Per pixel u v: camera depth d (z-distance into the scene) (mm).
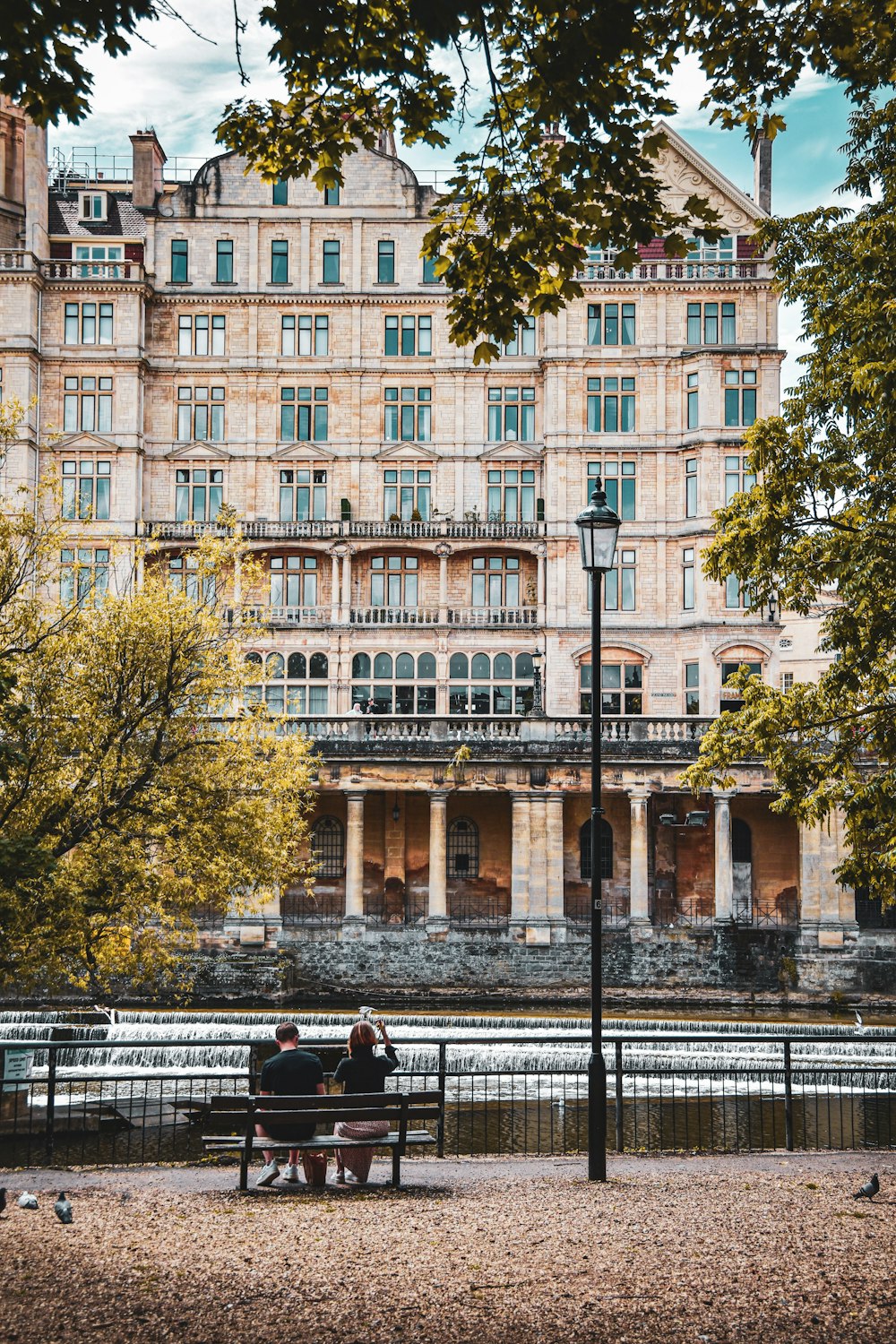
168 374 68875
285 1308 12555
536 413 69312
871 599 23078
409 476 68875
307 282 69312
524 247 15312
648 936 54375
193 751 34688
